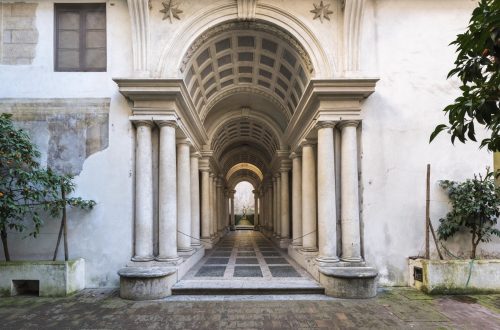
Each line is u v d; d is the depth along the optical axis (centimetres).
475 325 512
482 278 680
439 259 740
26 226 748
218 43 866
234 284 704
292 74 926
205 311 576
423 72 793
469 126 221
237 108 1382
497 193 711
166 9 774
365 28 798
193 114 916
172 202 752
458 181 771
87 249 741
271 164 1722
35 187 732
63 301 634
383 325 512
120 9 794
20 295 678
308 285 697
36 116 770
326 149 752
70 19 808
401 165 771
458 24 805
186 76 844
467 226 737
